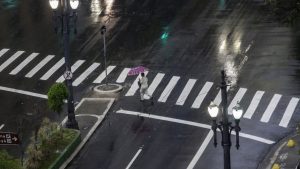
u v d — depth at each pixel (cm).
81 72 8075
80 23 9625
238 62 8088
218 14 9762
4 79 8006
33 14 10175
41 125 6378
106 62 8312
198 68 7988
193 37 8944
